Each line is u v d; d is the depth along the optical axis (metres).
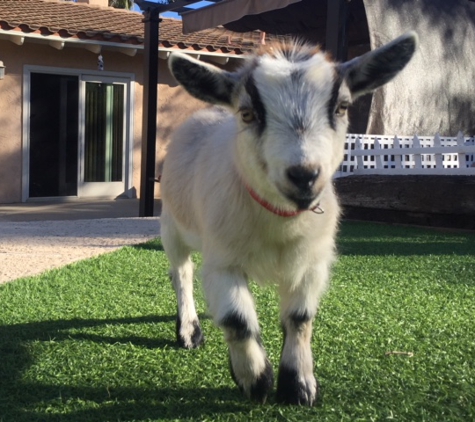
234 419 2.29
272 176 2.15
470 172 7.34
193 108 11.98
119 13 12.79
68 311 3.74
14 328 3.39
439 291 4.20
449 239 6.27
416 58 8.77
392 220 7.49
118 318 3.62
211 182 2.52
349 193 7.71
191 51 11.15
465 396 2.46
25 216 8.66
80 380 2.67
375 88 2.52
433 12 8.98
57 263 5.18
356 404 2.40
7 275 4.73
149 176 8.51
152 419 2.29
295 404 2.39
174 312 3.75
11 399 2.46
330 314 3.65
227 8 7.51
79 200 10.92
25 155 10.39
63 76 10.79
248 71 2.37
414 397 2.45
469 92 9.41
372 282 4.43
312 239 2.41
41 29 9.80
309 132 2.14
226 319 2.32
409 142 8.75
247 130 2.26
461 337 3.24
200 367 2.85
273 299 4.00
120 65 11.25
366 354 2.99
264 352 2.41
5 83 10.16
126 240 6.32
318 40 10.09
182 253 3.24
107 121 11.29
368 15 8.18
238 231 2.38
